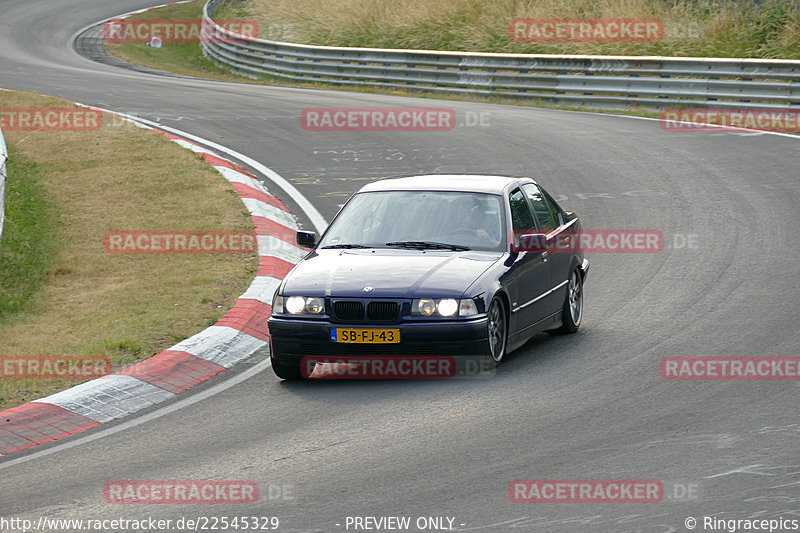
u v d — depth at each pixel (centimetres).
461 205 3341
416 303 2923
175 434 2633
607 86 8844
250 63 12375
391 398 2839
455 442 2441
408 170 6406
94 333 3566
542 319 3375
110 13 17750
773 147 6788
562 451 2352
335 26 12912
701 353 3155
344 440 2497
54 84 10056
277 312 3028
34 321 3803
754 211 5188
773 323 3447
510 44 11294
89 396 2916
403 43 12112
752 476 2152
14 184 5762
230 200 5494
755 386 2798
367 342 2923
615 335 3450
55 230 5056
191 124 8025
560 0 11625
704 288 3981
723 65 8150
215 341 3428
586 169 6334
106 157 6450
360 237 3297
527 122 8075
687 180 5950
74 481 2312
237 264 4475
